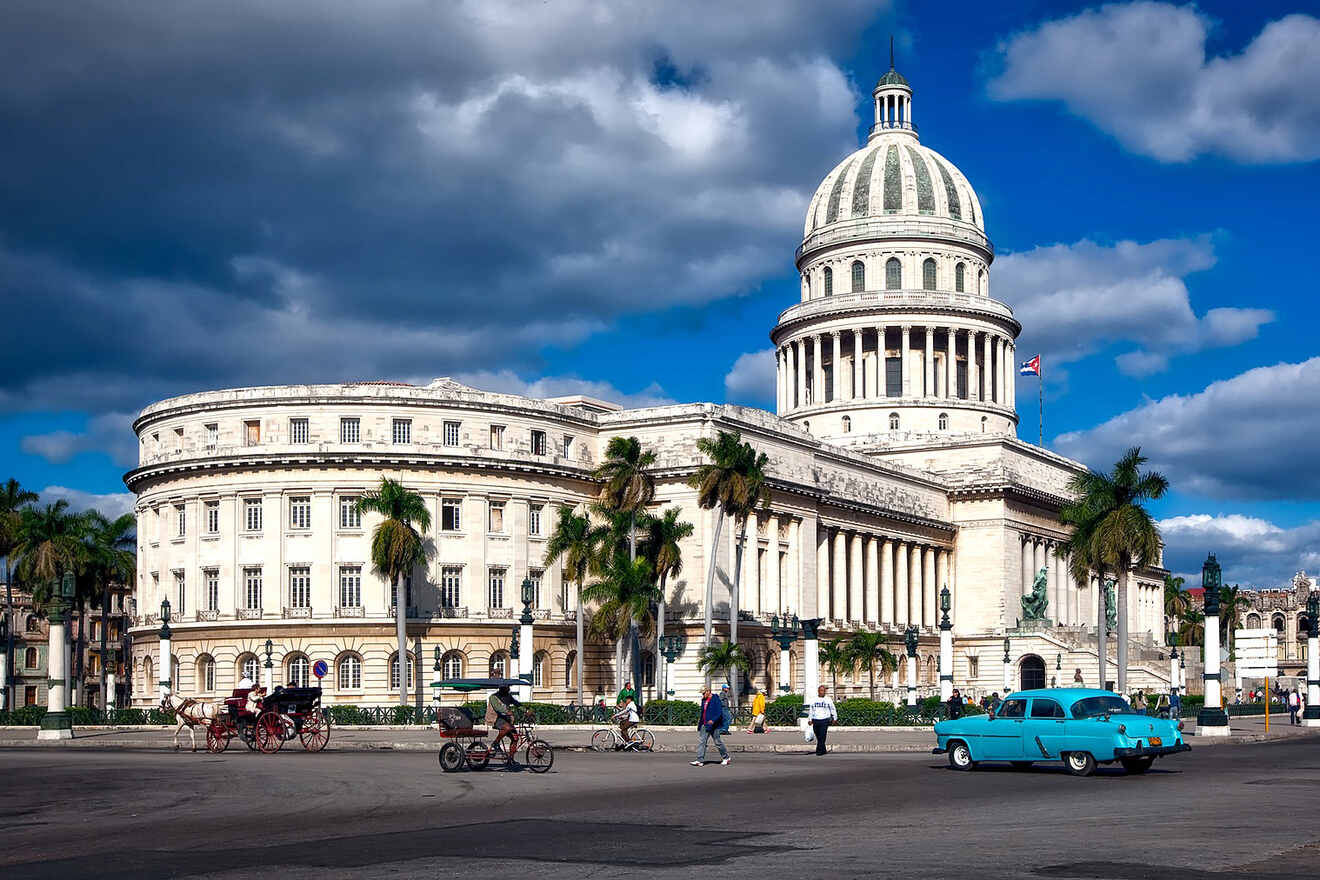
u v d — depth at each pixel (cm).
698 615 11512
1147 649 14612
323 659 10675
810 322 17400
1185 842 2703
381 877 2333
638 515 10350
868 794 3853
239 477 10994
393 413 11006
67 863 2567
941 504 15562
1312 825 2991
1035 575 16075
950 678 9081
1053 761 4656
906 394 16862
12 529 12331
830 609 13550
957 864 2422
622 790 4028
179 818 3338
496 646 11025
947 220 17450
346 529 10875
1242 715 11456
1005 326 17462
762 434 12425
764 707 8050
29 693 16588
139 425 11750
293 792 3994
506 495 11238
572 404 12912
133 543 13238
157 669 11419
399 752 6269
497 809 3478
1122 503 10156
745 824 3088
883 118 18350
